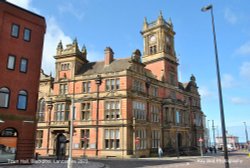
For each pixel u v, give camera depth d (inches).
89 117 1819.6
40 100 2031.3
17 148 1043.9
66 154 1814.7
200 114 2733.8
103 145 1716.3
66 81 1968.5
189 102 2583.7
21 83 1105.4
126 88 1753.2
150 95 1983.3
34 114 1125.7
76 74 1982.0
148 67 2331.4
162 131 2053.4
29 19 1179.9
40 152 1881.2
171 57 2341.3
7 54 1080.2
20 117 1071.6
